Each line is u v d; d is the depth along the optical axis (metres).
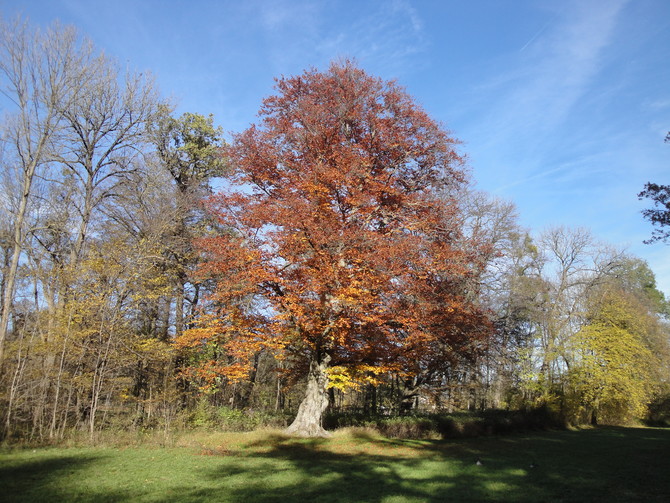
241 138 18.66
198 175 26.77
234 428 19.97
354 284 15.14
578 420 32.78
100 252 17.86
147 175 22.61
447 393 27.75
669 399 41.06
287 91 19.94
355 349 18.28
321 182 16.58
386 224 18.39
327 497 8.62
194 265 23.09
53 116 19.75
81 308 16.36
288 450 14.79
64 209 22.27
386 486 9.73
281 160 18.14
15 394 14.49
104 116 21.92
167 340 20.80
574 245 39.03
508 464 13.07
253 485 9.50
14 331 19.28
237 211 17.67
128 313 18.12
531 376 32.88
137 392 19.19
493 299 29.84
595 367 32.22
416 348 18.22
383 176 17.77
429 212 18.55
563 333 35.72
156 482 9.48
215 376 19.50
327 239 15.29
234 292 16.30
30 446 13.40
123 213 22.64
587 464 13.41
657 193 12.39
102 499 8.01
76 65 20.16
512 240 29.53
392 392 29.23
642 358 32.56
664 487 10.09
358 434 18.06
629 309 34.75
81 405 16.28
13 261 17.78
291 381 21.58
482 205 28.08
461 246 19.77
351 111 18.25
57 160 20.72
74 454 12.44
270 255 16.47
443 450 16.17
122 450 13.47
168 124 26.23
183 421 18.38
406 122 19.12
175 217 21.56
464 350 22.36
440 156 19.14
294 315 15.71
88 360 16.42
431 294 17.81
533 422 27.91
